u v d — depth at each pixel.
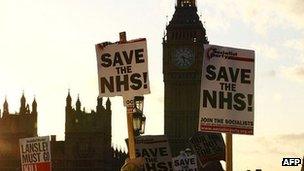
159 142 32.34
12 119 193.75
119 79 22.17
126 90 22.08
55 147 187.62
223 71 21.86
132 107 21.97
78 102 188.25
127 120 21.94
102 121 187.00
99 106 188.50
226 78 21.88
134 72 22.06
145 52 22.00
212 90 21.84
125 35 22.28
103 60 22.23
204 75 21.83
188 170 36.34
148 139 32.38
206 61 21.81
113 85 22.22
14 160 192.25
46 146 35.28
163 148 32.34
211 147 32.62
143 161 19.33
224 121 21.83
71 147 186.38
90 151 186.50
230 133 21.86
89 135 186.62
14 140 193.12
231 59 21.89
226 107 21.86
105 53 22.27
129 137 21.84
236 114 21.89
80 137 186.88
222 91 21.89
